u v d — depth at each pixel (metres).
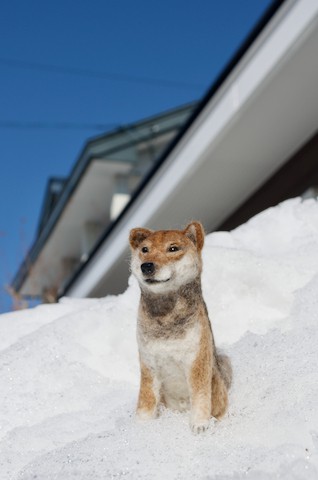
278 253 4.53
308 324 3.59
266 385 2.97
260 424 2.68
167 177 8.61
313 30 5.75
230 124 7.18
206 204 8.91
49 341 3.77
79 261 16.73
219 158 7.86
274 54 6.28
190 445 2.59
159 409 2.84
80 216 15.63
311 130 7.50
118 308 4.01
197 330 2.71
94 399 3.38
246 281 4.02
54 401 3.37
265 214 4.95
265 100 6.79
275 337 3.40
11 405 3.34
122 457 2.55
